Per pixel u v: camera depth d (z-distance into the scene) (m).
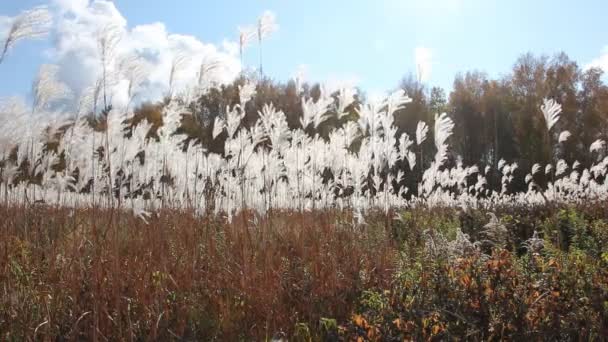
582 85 31.97
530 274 4.12
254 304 4.39
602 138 28.70
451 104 36.41
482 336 3.38
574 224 7.88
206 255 5.16
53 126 5.48
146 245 5.04
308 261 5.29
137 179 7.12
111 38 4.72
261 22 6.30
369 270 5.26
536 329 3.38
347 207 8.16
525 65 34.28
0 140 4.88
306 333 4.12
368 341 3.41
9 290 4.11
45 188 6.84
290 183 7.74
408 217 9.51
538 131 29.08
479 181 17.05
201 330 4.16
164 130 6.09
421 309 3.66
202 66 5.32
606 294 3.71
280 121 6.55
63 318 4.04
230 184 6.84
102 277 4.08
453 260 4.51
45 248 4.95
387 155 7.74
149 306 4.16
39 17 4.35
